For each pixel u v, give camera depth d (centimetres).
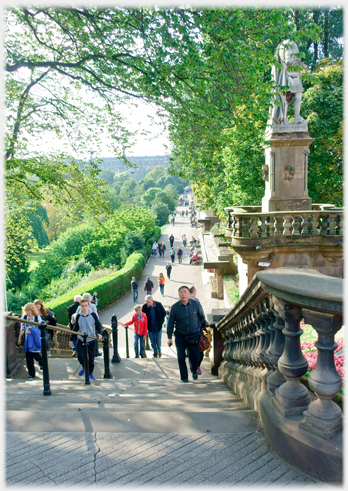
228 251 2289
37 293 3319
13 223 1553
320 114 1734
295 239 1291
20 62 1038
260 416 306
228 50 862
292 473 240
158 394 478
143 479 246
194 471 250
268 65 959
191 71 883
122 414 334
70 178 1329
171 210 9769
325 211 1275
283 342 307
